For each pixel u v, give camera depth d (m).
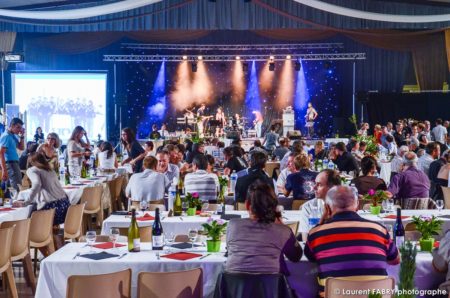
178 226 6.98
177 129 25.33
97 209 10.42
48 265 5.08
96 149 15.12
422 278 5.10
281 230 4.76
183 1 16.09
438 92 23.14
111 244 5.75
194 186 8.70
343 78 25.53
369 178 8.68
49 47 22.81
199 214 7.54
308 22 15.88
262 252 4.67
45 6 14.66
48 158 11.38
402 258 3.90
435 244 5.67
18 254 6.89
